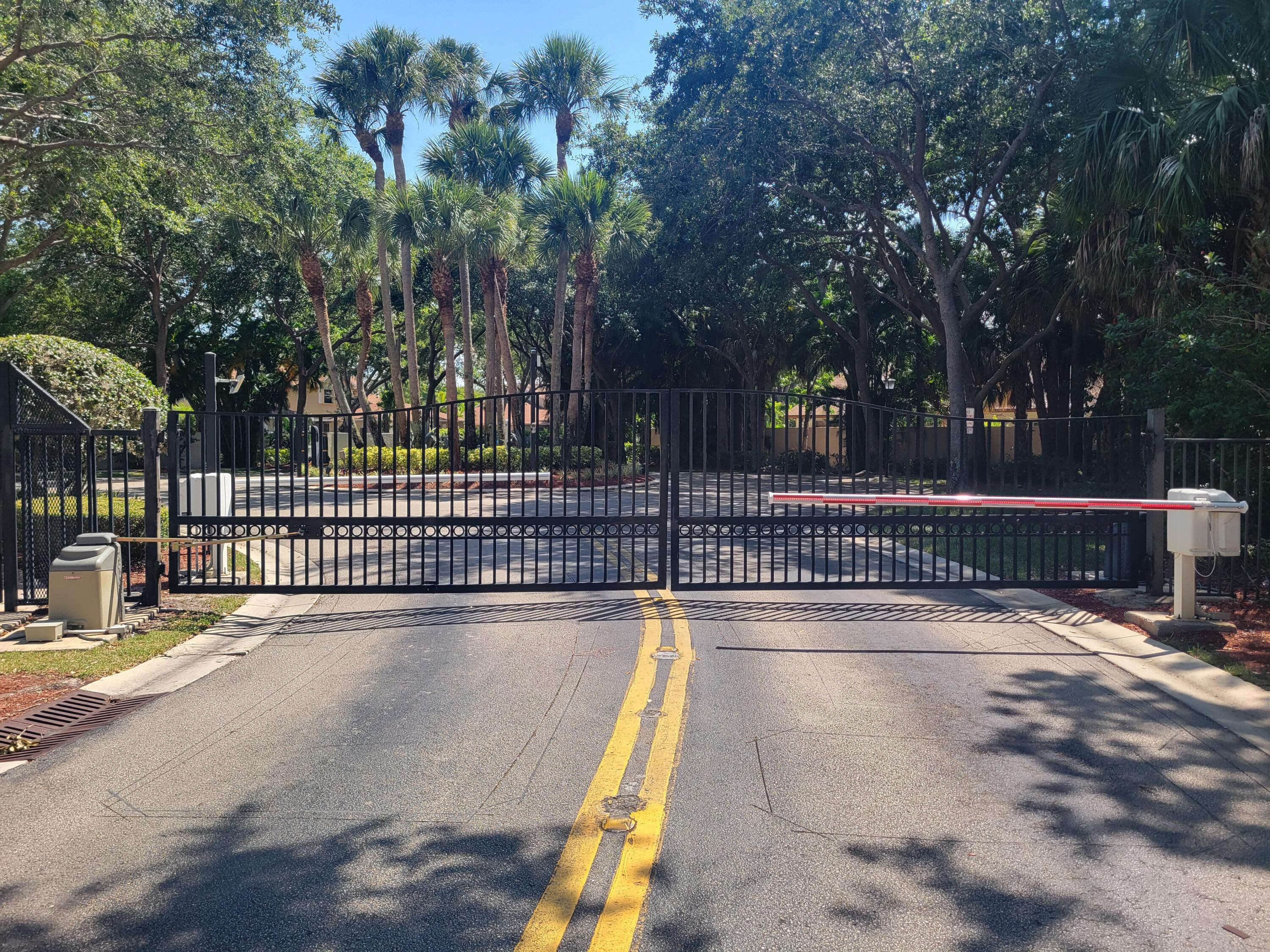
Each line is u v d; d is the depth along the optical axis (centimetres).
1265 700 638
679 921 362
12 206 2252
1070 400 2903
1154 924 361
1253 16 1184
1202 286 1219
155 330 4225
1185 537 813
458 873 402
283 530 1623
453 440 1014
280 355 4753
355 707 643
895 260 2766
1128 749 553
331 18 1784
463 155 3253
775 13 2067
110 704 662
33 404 967
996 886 390
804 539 1602
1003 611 952
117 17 1630
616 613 948
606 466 1023
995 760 534
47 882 396
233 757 548
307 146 2191
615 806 470
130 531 1111
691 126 2230
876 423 3097
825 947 345
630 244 3011
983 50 2038
